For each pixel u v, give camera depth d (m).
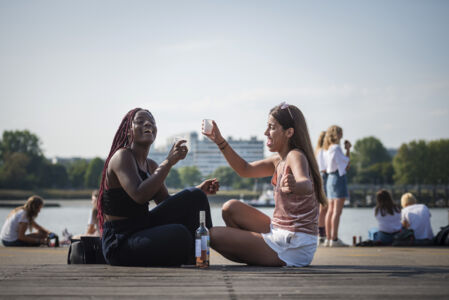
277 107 4.14
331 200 8.68
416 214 9.04
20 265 3.95
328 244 8.77
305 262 3.99
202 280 3.08
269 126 4.14
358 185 153.25
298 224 3.96
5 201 133.25
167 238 3.78
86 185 160.75
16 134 148.88
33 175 146.38
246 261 4.01
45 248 9.14
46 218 58.66
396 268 3.82
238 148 165.25
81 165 168.00
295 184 3.62
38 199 9.96
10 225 9.73
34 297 2.52
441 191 140.00
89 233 9.24
